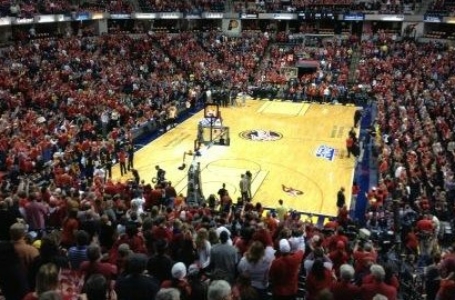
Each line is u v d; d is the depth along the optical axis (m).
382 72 40.94
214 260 8.00
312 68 44.09
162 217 10.30
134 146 27.25
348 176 23.59
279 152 26.94
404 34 47.31
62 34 44.34
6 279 6.04
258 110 36.41
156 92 34.59
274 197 21.09
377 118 28.75
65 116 27.45
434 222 15.27
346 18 48.03
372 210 17.44
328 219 19.09
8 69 33.28
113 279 6.82
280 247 8.00
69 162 21.05
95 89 33.16
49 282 5.01
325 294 5.34
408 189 18.16
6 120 23.81
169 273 6.89
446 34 46.59
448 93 32.06
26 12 38.34
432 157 20.30
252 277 7.64
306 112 35.88
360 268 8.91
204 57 44.38
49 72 34.31
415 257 13.27
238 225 11.96
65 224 9.59
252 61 43.72
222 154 26.48
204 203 17.23
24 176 18.64
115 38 45.16
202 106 37.19
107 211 10.98
